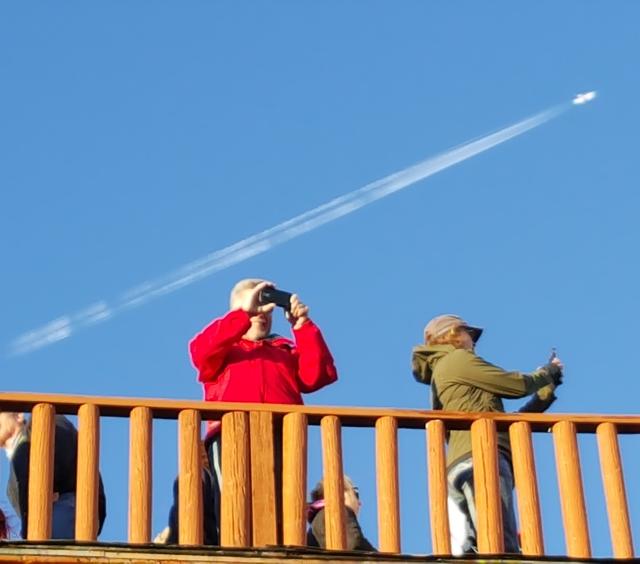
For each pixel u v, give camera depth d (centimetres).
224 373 1262
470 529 1248
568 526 1209
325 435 1209
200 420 1202
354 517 1230
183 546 1148
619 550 1204
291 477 1198
